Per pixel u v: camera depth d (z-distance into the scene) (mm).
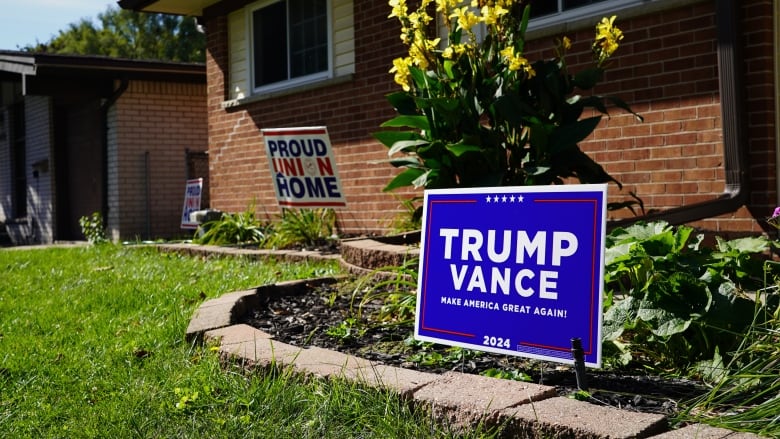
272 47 10953
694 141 5922
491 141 4891
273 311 4961
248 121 11219
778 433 2275
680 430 2314
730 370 2914
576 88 6699
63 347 4457
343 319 4613
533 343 2953
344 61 9617
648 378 3148
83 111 15953
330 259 7215
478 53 4816
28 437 3002
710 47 5812
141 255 9609
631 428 2367
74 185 16531
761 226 5426
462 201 3268
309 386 3246
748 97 5496
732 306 3080
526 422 2529
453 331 3223
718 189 5789
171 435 2924
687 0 5887
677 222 5254
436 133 4980
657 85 6156
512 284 3045
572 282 2869
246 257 8320
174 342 4332
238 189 11492
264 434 2855
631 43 6328
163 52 50281
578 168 5055
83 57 13578
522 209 3051
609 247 3684
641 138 6273
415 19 4723
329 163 7309
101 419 3146
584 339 2818
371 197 9188
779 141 5488
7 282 7582
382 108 9023
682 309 3113
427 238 3387
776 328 2979
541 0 7188
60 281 7418
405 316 4430
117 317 5273
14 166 19328
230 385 3410
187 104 15023
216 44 11859
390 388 2982
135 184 14586
